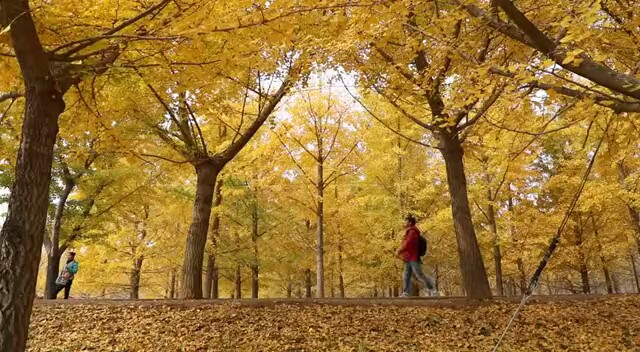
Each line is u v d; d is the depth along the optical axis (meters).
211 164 9.38
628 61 5.67
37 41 4.12
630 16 4.87
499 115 6.52
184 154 9.20
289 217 16.16
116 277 19.00
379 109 12.82
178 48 4.59
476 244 8.34
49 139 4.23
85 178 11.87
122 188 12.74
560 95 5.41
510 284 26.88
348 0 4.26
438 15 5.73
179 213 15.91
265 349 5.87
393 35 5.89
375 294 22.67
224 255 15.61
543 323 6.76
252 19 4.04
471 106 7.41
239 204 15.39
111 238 15.86
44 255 24.97
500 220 14.34
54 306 8.05
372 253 15.97
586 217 15.88
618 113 4.53
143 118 8.48
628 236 15.67
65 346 6.10
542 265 3.83
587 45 4.29
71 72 4.61
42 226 4.04
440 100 7.84
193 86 5.12
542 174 16.23
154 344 6.13
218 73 5.06
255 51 4.89
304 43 6.07
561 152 13.82
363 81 7.36
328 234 15.77
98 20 4.97
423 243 8.77
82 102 6.16
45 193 4.11
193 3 4.00
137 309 7.65
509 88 4.55
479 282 8.13
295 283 23.91
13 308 3.69
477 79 5.09
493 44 6.73
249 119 11.64
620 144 5.93
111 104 7.47
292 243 16.22
